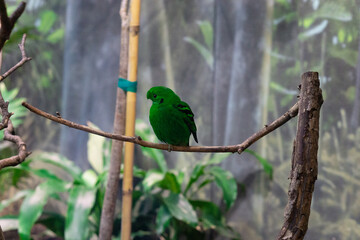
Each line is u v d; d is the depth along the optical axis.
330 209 3.25
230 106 3.61
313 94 1.36
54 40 4.19
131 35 2.68
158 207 3.75
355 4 3.14
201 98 3.73
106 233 2.80
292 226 1.34
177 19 3.79
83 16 4.11
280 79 3.43
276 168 3.48
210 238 3.68
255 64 3.52
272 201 3.49
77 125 1.40
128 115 2.71
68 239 2.96
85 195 3.18
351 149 3.18
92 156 3.66
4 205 3.37
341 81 3.20
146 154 3.55
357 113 3.15
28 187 4.25
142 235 3.71
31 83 4.24
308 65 3.32
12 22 0.97
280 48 3.43
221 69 3.65
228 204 3.31
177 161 3.82
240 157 3.64
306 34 3.33
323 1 3.26
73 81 4.16
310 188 1.34
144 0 3.87
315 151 1.35
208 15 3.69
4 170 3.37
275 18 3.44
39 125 4.26
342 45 3.20
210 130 3.70
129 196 2.82
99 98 4.08
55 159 3.54
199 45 3.73
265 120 3.49
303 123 1.36
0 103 1.25
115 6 4.02
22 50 1.44
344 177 3.20
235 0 3.58
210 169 3.52
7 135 1.41
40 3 4.19
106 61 4.05
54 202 4.22
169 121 1.96
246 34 3.54
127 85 2.70
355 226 3.15
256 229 3.55
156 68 3.86
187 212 3.20
